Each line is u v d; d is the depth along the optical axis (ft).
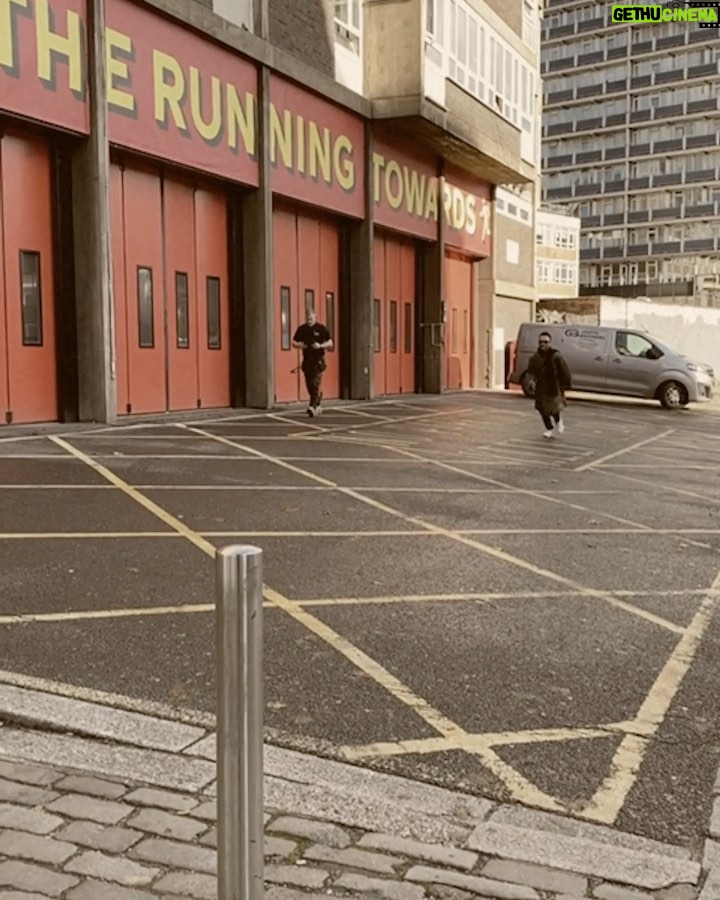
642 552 22.81
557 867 9.09
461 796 10.48
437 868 9.04
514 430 50.70
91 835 9.51
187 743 11.54
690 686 14.08
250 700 6.93
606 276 290.56
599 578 20.18
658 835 9.80
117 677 13.64
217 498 27.07
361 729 12.19
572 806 10.36
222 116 49.60
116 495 26.76
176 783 10.59
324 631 16.02
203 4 47.96
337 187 61.67
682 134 272.31
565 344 77.92
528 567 20.88
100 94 40.42
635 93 276.41
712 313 131.23
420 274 78.18
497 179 87.56
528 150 97.81
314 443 40.24
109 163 43.88
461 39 75.61
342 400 65.57
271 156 53.78
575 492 31.37
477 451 40.91
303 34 56.95
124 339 45.78
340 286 65.72
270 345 54.24
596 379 76.74
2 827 9.62
